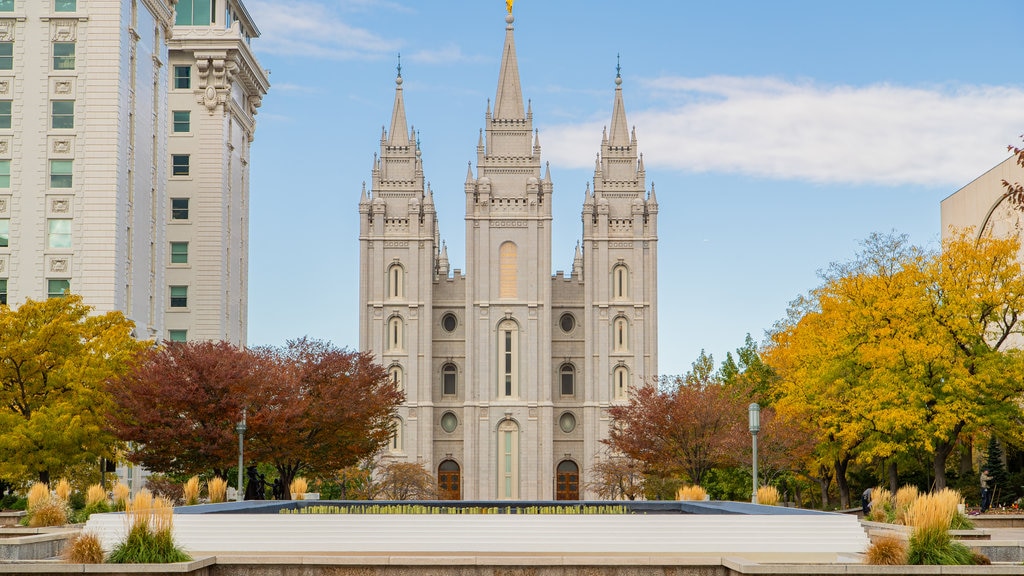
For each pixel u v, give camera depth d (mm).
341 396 68438
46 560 30672
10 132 79000
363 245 124500
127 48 82125
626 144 126875
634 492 99500
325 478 78188
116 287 78625
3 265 78188
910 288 62219
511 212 125438
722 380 97625
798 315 85000
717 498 80812
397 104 127688
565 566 28688
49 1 79688
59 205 78562
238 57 106750
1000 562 32750
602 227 124688
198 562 28328
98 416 61406
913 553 28766
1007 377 59312
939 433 58312
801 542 33969
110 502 48312
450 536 33594
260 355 70000
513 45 128875
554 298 126000
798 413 68188
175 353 63625
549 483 121250
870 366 64000
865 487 80875
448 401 124500
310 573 28859
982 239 64375
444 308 126062
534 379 122688
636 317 124125
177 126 105250
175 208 104688
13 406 62281
